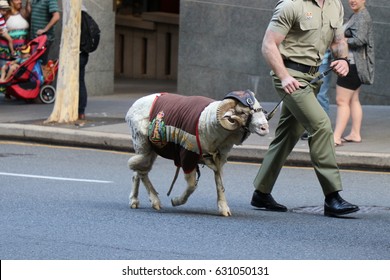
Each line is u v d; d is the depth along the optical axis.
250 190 14.16
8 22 23.22
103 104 23.45
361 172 16.06
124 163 16.52
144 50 31.67
